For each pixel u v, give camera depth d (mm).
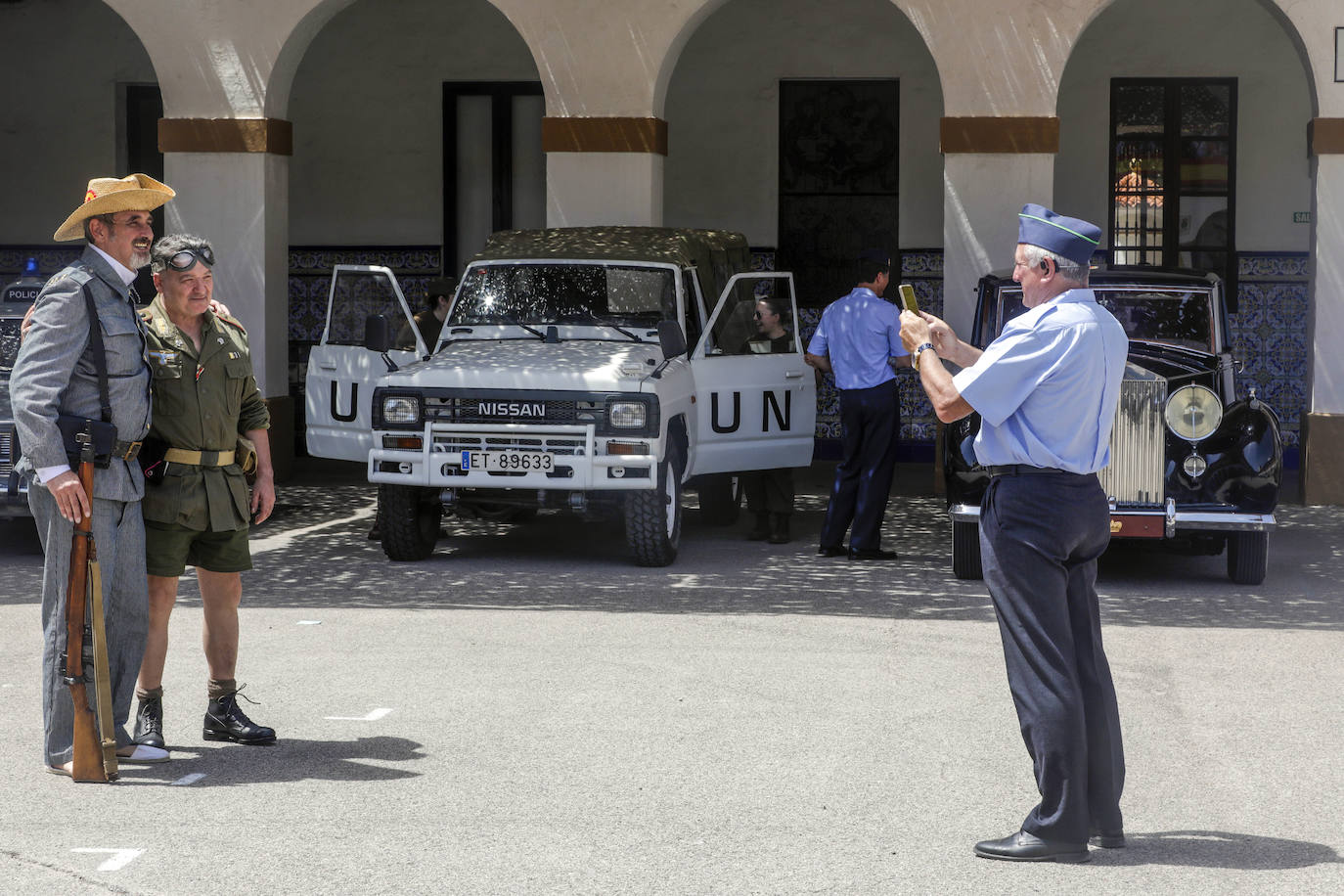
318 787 5262
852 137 16000
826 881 4398
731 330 10602
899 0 12539
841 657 7277
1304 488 12805
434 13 16328
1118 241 15781
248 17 13297
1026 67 12445
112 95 16625
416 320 11281
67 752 5406
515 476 9445
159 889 4316
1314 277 12648
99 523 5328
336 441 10359
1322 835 4828
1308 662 7242
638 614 8297
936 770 5500
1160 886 4375
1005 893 4312
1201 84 15547
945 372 4715
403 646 7496
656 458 9398
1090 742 4672
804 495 13672
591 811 5027
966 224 12609
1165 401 8875
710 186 16188
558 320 10523
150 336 5547
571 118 12891
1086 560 4715
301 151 16625
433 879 4398
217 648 5832
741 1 15953
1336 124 12422
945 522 12047
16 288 11273
